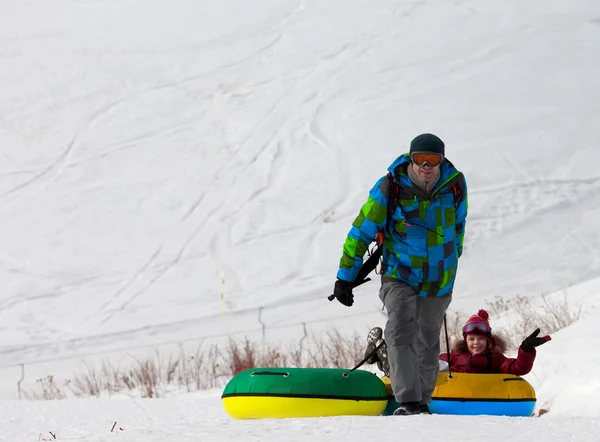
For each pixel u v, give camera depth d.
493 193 96.50
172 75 159.75
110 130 137.00
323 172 109.19
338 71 149.62
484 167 105.69
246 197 105.25
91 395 44.28
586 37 149.62
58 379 55.59
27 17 195.62
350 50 158.50
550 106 125.38
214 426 15.14
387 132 121.12
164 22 185.50
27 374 59.72
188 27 181.62
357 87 141.12
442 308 20.81
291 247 88.50
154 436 13.84
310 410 22.22
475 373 24.75
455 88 135.75
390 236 20.50
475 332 25.72
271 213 99.06
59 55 174.25
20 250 96.06
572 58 142.75
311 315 67.69
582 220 85.75
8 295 83.62
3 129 140.38
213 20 182.75
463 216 20.67
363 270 20.88
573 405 25.47
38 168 124.19
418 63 148.25
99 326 72.94
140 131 135.25
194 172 116.25
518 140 114.12
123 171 119.69
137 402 33.34
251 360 45.34
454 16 164.38
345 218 95.19
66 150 130.25
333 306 69.62
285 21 176.75
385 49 156.50
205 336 65.12
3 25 191.75
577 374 27.20
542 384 28.11
